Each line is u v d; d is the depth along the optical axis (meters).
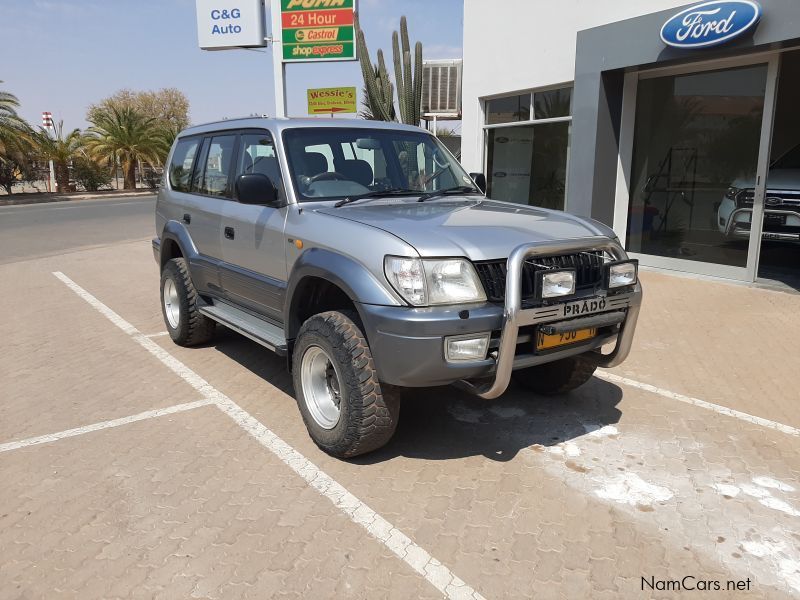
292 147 4.63
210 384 5.30
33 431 4.42
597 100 9.59
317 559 3.01
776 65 8.05
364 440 3.72
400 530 3.24
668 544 3.13
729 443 4.18
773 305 7.63
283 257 4.38
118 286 9.77
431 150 5.31
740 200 8.78
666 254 9.91
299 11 16.67
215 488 3.64
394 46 14.59
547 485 3.67
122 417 4.64
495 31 11.99
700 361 5.78
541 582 2.86
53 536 3.20
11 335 6.95
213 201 5.48
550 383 4.84
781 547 3.10
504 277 3.50
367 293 3.49
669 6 8.93
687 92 9.27
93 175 44.25
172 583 2.85
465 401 4.89
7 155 34.41
